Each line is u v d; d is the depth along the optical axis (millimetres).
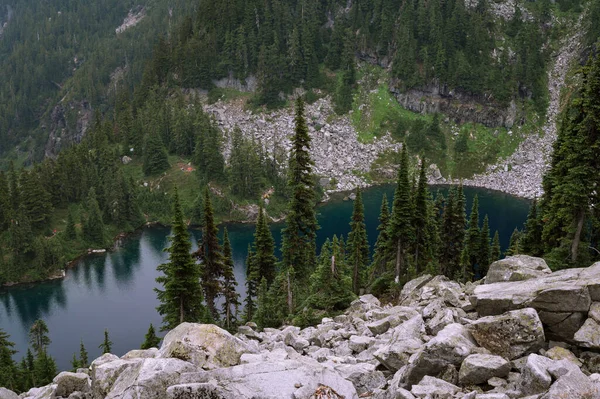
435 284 30125
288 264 51750
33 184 117688
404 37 190000
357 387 14805
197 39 197500
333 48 197500
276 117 183750
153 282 97125
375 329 21875
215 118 178250
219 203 137500
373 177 171125
